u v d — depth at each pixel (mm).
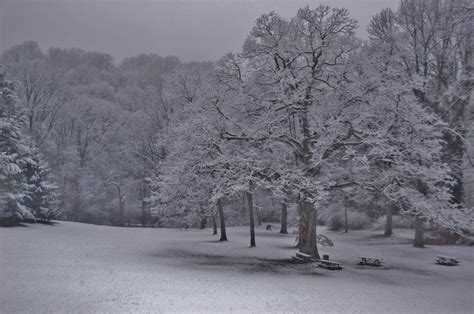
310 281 15602
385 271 19750
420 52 30438
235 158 18844
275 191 18031
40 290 11273
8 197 28234
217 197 18250
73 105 56062
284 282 15023
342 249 28266
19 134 31078
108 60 70375
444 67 30828
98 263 17078
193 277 15000
